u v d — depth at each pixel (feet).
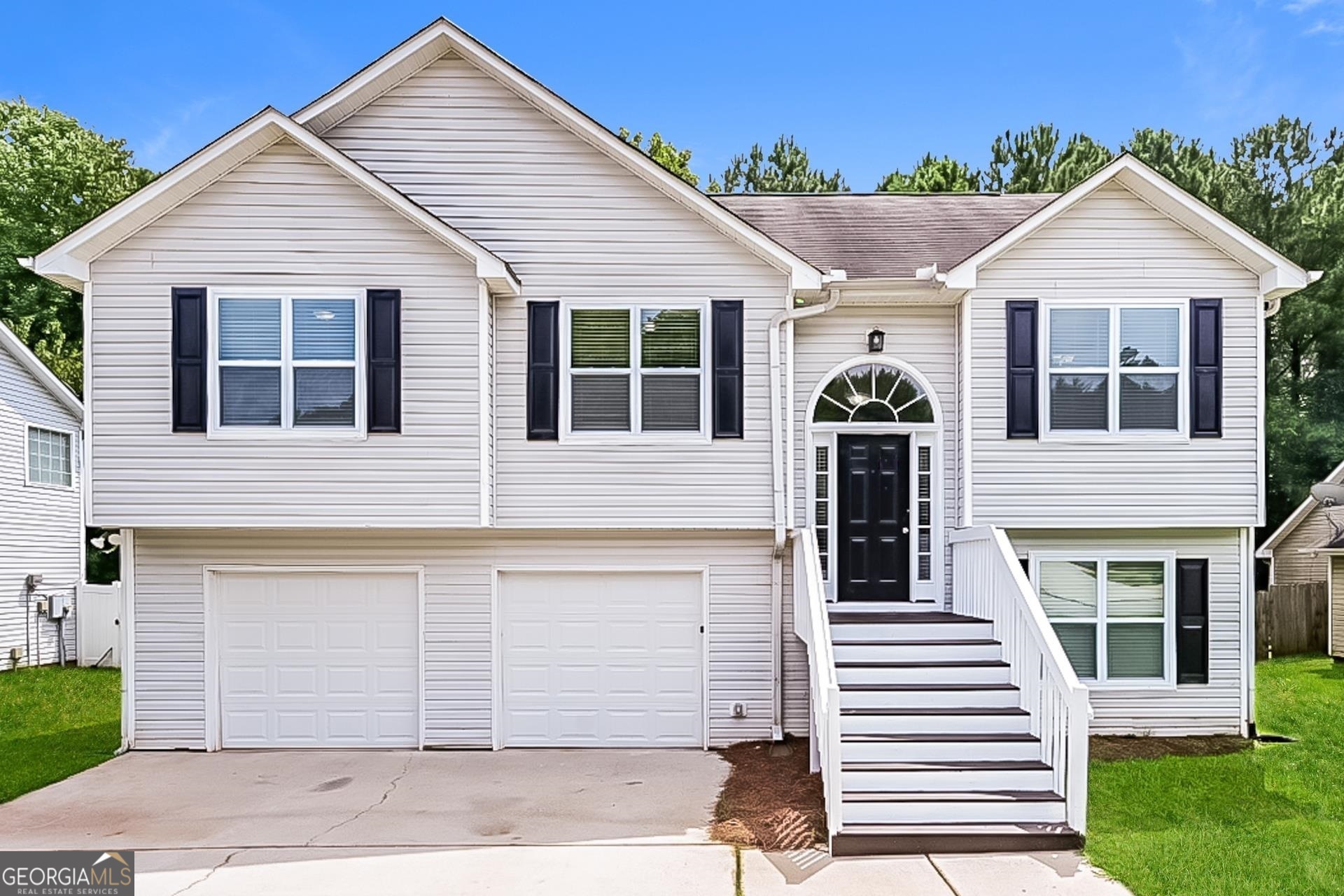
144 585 34.35
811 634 27.94
